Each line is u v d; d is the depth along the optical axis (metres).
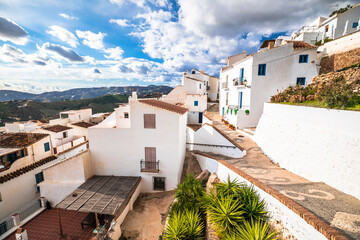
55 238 10.23
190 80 37.00
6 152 14.16
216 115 29.59
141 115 13.61
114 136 13.96
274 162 11.16
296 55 18.02
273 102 13.23
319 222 4.27
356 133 6.23
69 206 10.05
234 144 13.12
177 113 13.31
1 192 12.69
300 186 7.16
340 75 10.59
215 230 6.80
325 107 7.88
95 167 14.39
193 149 17.83
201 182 11.41
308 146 8.44
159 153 13.94
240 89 20.94
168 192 14.05
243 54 29.45
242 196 6.99
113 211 9.72
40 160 16.83
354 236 4.15
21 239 9.46
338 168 6.80
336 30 24.27
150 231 10.10
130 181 13.38
